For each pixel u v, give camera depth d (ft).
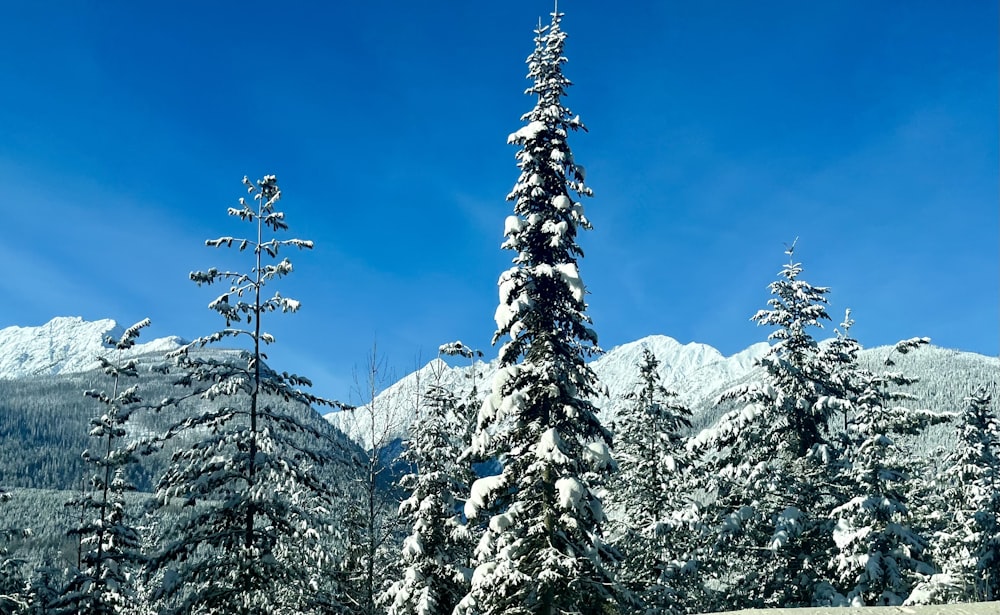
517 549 57.57
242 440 65.10
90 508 84.23
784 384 86.33
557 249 61.93
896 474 79.25
